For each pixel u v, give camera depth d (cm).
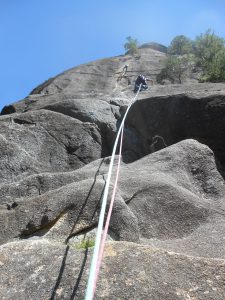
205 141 952
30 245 459
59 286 397
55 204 593
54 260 431
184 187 745
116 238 552
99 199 589
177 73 2769
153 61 3278
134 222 575
